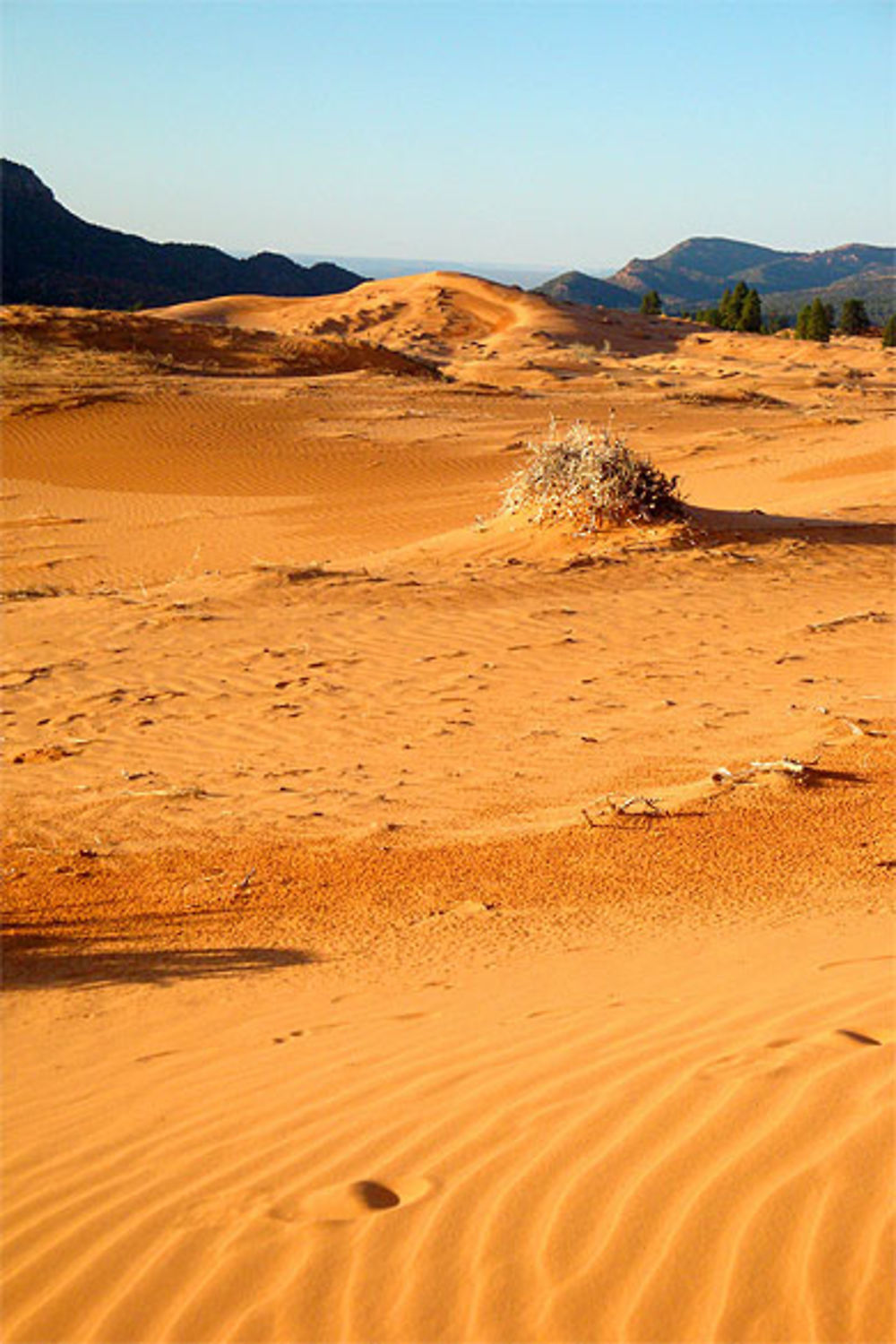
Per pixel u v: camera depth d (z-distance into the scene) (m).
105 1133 4.31
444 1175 3.72
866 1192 3.36
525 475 22.59
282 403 44.56
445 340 123.50
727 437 40.25
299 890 7.58
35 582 23.42
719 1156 3.63
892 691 12.47
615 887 7.38
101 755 11.23
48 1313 3.27
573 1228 3.38
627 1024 4.86
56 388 44.22
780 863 7.68
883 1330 2.91
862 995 4.88
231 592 18.80
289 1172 3.87
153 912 7.27
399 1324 3.09
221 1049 5.10
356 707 12.55
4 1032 5.49
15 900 7.59
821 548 20.78
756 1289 3.08
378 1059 4.78
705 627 15.82
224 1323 3.16
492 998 5.50
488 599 17.70
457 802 9.42
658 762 10.27
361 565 21.45
